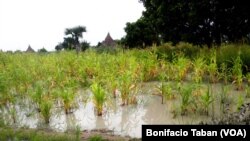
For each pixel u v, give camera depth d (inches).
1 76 460.4
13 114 386.6
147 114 392.2
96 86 403.2
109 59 623.5
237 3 748.6
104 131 339.6
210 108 392.5
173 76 549.0
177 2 780.0
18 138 310.0
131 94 466.9
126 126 356.2
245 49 585.9
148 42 1155.9
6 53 807.1
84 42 1652.3
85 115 400.8
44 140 297.4
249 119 291.1
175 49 746.2
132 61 557.0
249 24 772.6
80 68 579.5
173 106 398.0
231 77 522.6
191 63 577.0
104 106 428.8
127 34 1176.8
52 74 559.5
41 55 790.5
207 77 565.6
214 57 553.0
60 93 417.7
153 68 574.2
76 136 307.6
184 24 825.5
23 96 489.1
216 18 780.6
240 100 362.3
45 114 379.2
